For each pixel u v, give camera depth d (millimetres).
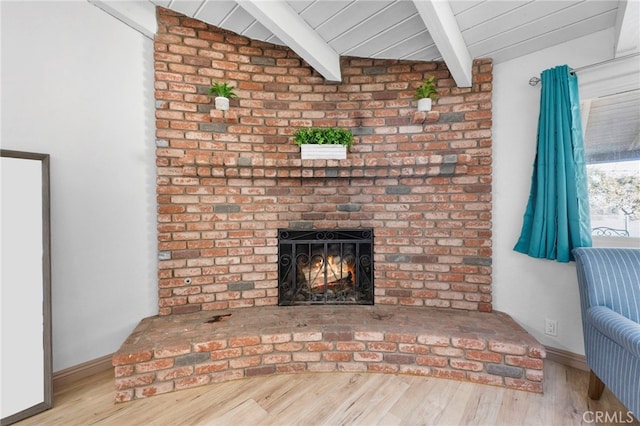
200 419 1496
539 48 1982
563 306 1967
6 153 1508
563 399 1627
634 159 1781
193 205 2160
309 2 1658
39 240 1603
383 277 2338
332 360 1906
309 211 2346
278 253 2320
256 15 1624
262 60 2270
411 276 2301
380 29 1862
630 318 1473
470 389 1727
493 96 2174
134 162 2020
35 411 1515
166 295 2117
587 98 1864
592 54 1835
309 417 1508
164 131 2072
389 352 1885
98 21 1846
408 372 1865
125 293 1999
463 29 1779
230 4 1774
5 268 1506
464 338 1796
